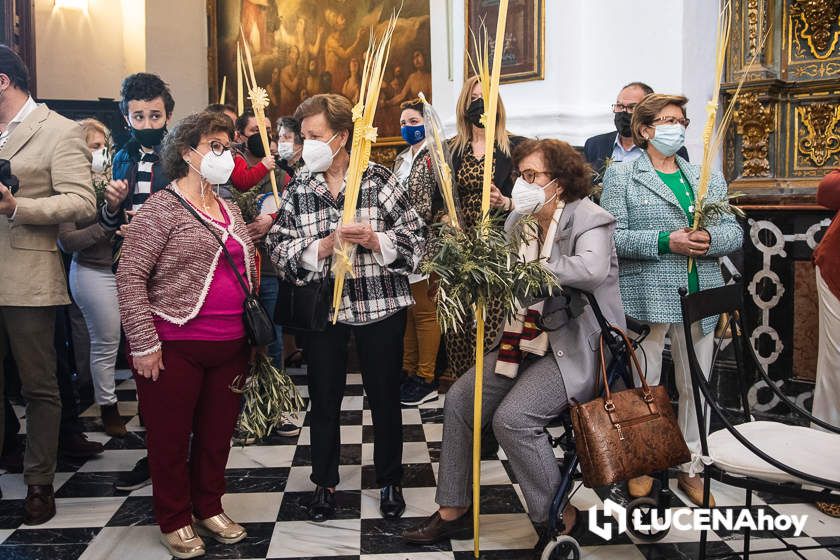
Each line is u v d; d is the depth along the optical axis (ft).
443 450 10.32
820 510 11.46
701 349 11.94
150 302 9.86
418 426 15.81
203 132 9.87
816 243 14.39
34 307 11.14
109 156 13.66
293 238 11.02
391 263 10.93
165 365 9.84
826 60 15.42
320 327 10.71
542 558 9.16
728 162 16.69
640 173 12.09
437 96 22.75
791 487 8.32
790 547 9.12
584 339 9.64
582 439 8.84
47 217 10.85
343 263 10.43
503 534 10.72
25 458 11.43
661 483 10.35
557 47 18.71
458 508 10.27
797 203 14.67
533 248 10.18
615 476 8.70
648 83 17.60
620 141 15.46
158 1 32.19
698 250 11.30
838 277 11.14
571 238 9.71
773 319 14.93
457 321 9.18
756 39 15.93
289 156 15.38
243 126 16.71
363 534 10.80
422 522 10.68
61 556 10.22
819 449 8.82
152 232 9.71
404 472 13.20
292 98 30.40
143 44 33.86
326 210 11.02
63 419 13.78
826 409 11.71
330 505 11.37
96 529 11.07
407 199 11.37
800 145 15.80
